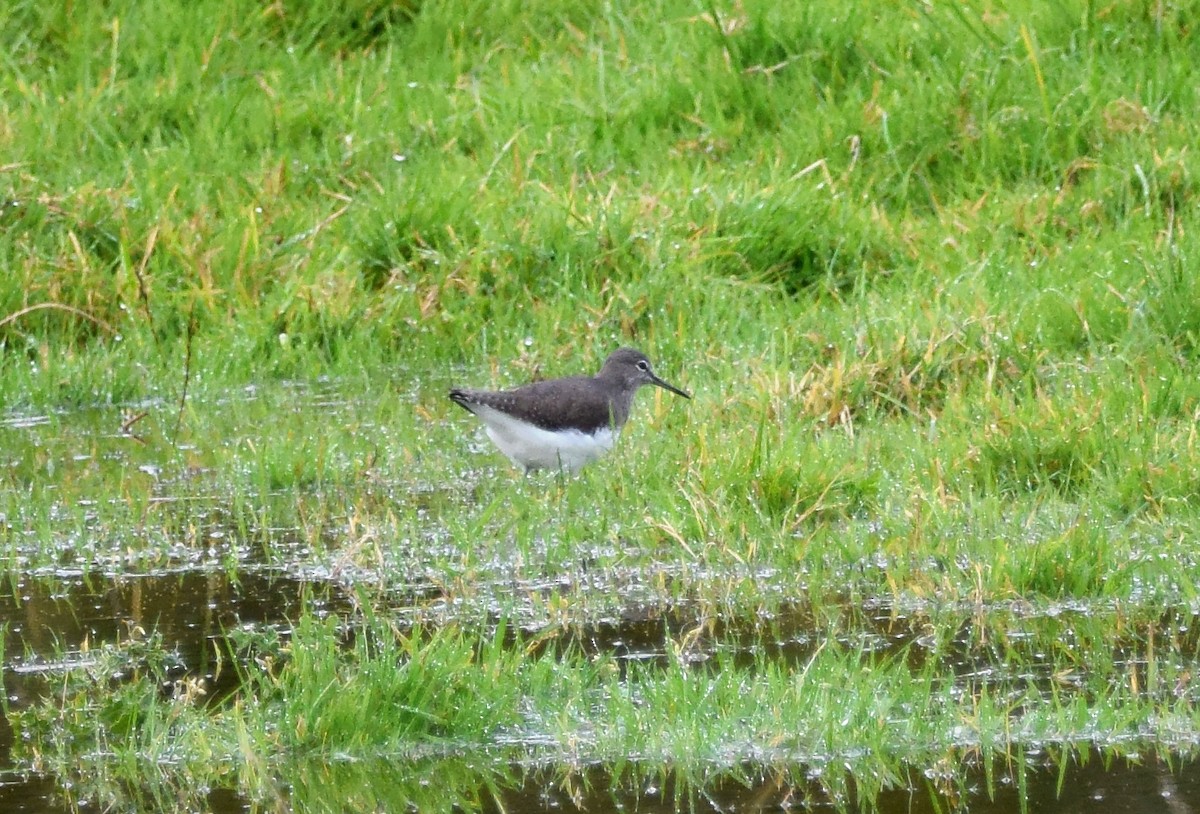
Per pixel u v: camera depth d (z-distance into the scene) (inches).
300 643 404.5
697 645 438.3
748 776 370.6
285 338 713.0
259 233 757.3
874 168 787.4
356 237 758.5
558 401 580.7
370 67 906.7
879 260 731.4
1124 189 737.6
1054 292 653.9
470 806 359.6
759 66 831.1
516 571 496.1
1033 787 359.9
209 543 532.1
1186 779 360.5
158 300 729.6
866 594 474.0
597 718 396.2
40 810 360.8
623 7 936.3
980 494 530.6
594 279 724.0
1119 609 454.9
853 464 542.6
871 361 626.5
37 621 466.9
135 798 366.9
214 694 414.3
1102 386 576.4
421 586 489.4
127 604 478.9
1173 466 519.2
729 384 631.8
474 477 593.0
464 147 837.2
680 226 738.2
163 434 644.7
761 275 722.2
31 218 754.2
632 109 838.5
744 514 515.5
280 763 378.6
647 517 515.2
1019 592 464.1
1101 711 386.9
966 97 797.2
